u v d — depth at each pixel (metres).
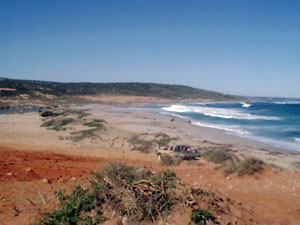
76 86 125.38
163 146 18.73
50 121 28.00
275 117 47.09
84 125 26.44
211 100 144.88
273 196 8.62
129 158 15.20
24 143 18.78
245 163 11.91
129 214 5.39
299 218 6.69
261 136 27.30
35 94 89.19
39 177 9.36
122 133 23.55
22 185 8.02
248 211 6.55
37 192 7.34
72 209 5.55
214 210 5.81
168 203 5.67
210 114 53.38
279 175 11.23
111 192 5.96
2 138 20.41
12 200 6.59
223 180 10.55
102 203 5.84
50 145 18.45
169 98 129.75
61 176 9.65
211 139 24.08
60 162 12.35
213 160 14.27
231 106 92.56
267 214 6.80
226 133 28.70
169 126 31.38
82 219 5.31
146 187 6.00
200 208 5.60
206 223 5.26
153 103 104.50
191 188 6.36
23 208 6.09
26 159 12.44
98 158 14.30
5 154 13.34
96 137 21.08
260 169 11.73
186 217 5.29
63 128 24.73
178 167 13.15
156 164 13.84
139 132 24.92
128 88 143.12
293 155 17.81
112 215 5.44
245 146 21.25
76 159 13.45
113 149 17.97
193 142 20.86
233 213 6.00
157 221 5.27
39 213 5.62
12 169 10.11
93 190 6.17
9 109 61.62
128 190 5.88
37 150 15.90
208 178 10.87
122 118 38.66
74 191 6.35
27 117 36.16
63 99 91.38
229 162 13.52
